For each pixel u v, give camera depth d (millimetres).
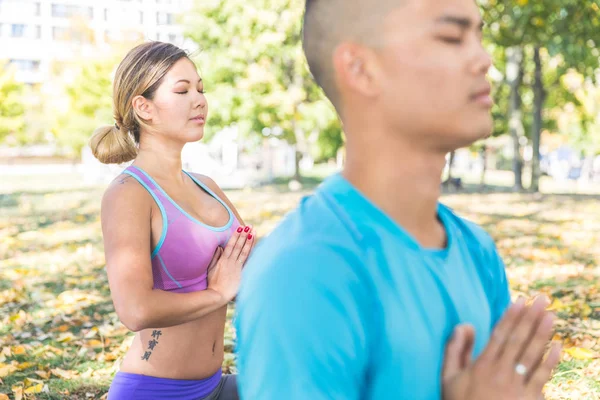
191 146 34344
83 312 6504
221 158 39156
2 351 5223
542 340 803
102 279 8109
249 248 2182
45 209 17859
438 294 857
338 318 781
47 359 5125
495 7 10500
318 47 855
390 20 804
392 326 809
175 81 2232
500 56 24359
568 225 13219
